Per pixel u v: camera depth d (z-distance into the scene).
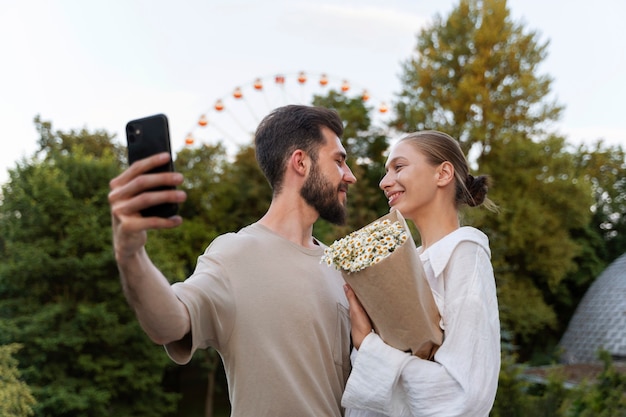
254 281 1.81
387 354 1.74
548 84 22.08
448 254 1.87
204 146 21.08
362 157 23.08
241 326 1.76
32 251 13.57
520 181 20.95
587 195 20.86
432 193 2.09
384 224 1.80
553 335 21.98
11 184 14.37
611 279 19.45
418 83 22.88
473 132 20.95
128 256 1.29
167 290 1.45
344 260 1.75
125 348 14.19
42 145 22.17
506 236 19.91
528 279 21.00
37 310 13.77
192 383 20.86
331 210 2.04
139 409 14.49
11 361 10.20
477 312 1.76
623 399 5.57
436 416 1.69
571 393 5.85
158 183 1.19
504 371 5.68
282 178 2.03
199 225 19.17
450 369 1.70
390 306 1.70
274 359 1.76
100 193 14.73
